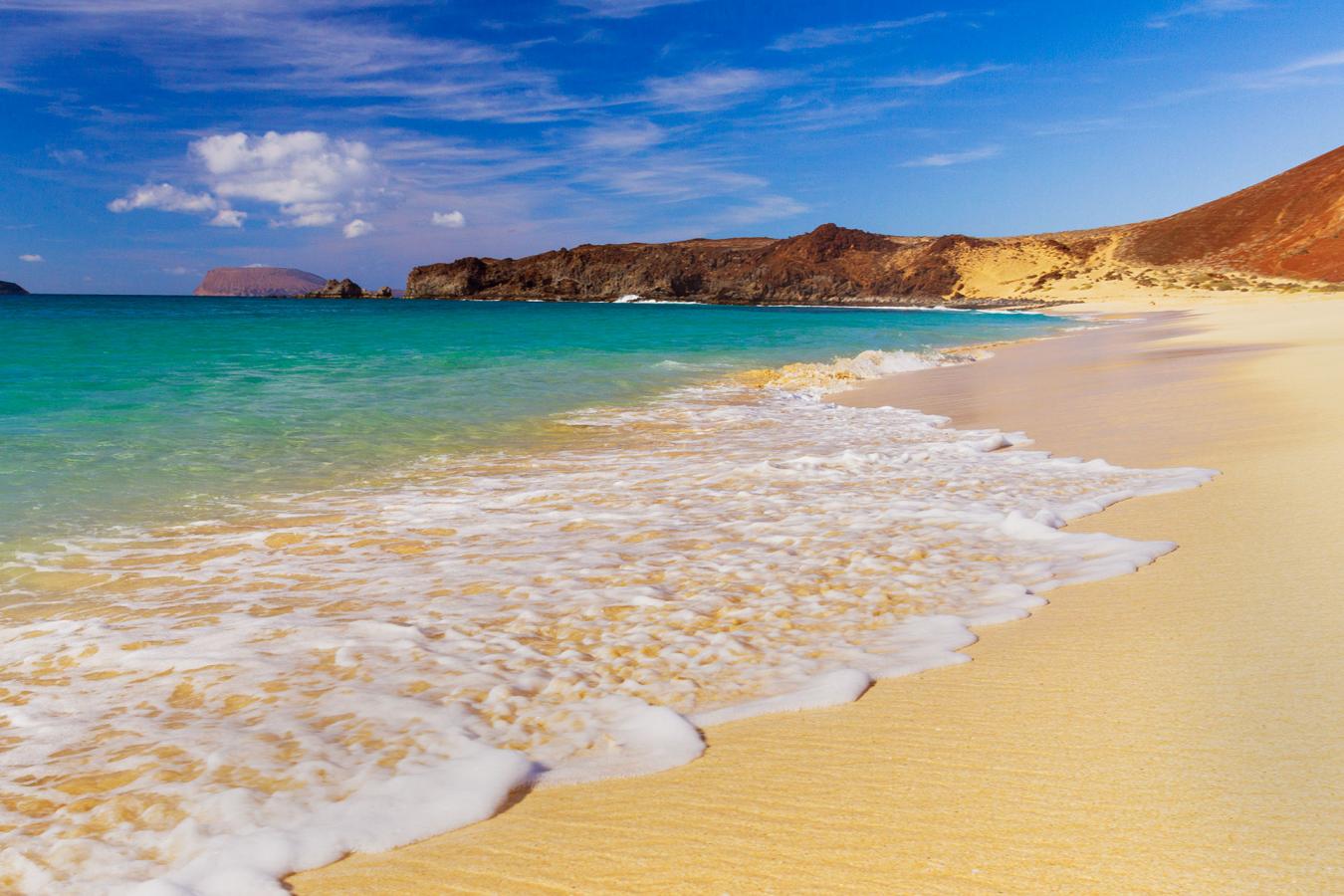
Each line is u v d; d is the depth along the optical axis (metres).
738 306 149.62
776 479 8.30
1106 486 7.26
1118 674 3.51
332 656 4.07
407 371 19.77
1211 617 4.07
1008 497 7.04
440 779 2.90
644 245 192.88
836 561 5.44
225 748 3.15
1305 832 2.25
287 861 2.47
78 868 2.46
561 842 2.53
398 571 5.50
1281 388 12.07
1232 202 136.88
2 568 5.59
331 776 2.95
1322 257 103.31
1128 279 118.88
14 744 3.24
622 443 10.97
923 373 21.23
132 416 11.74
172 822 2.68
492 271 183.38
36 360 20.45
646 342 33.53
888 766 2.89
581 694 3.61
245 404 13.32
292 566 5.64
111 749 3.17
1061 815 2.47
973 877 2.21
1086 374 17.55
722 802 2.71
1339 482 6.54
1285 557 4.91
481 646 4.16
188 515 7.07
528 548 6.03
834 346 32.59
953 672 3.71
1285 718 2.95
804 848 2.42
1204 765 2.68
